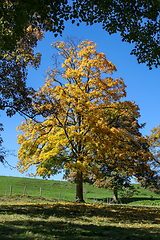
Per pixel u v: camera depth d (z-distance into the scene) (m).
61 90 19.59
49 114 16.02
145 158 22.89
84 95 19.17
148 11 9.94
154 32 11.02
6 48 9.72
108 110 21.59
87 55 21.73
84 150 21.81
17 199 23.31
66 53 24.23
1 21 9.62
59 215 11.76
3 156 13.86
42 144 21.22
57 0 9.28
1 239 6.48
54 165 19.42
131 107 21.52
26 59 15.58
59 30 9.84
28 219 10.00
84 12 10.12
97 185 33.09
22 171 21.28
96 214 12.94
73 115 21.00
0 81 14.27
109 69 21.59
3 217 10.25
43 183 52.34
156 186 32.59
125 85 21.33
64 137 20.27
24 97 14.57
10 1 9.22
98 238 7.12
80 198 21.86
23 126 21.38
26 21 8.84
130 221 11.41
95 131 18.28
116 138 19.03
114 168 29.22
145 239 7.24
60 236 7.20
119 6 10.34
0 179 49.84
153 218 12.89
